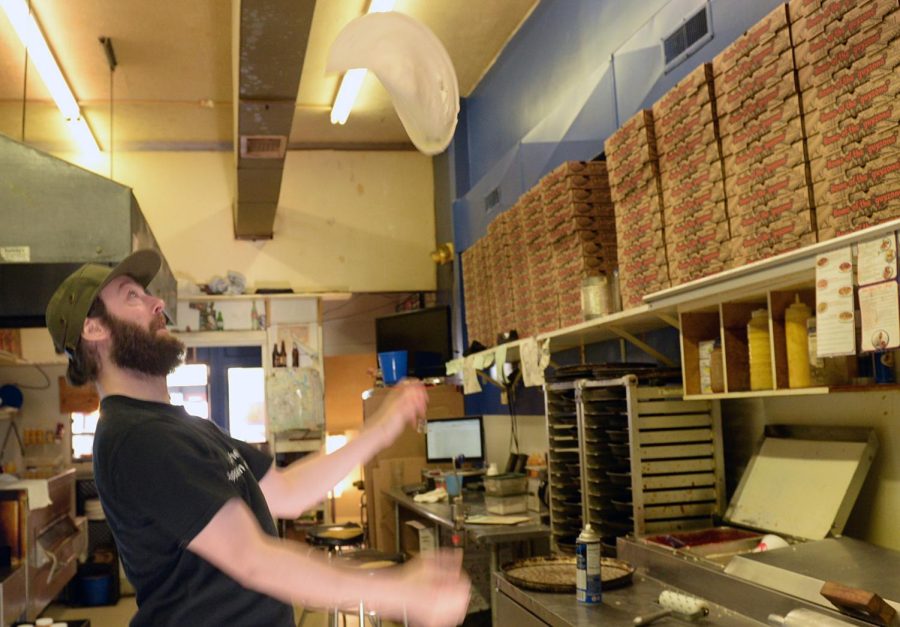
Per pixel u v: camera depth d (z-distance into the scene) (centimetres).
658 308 294
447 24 568
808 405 284
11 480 433
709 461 314
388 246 787
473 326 568
